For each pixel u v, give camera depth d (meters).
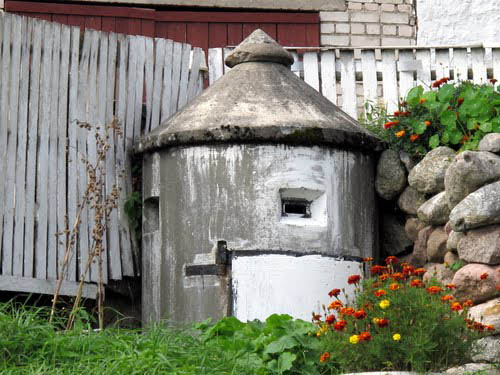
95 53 7.61
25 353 5.66
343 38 10.32
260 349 5.93
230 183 6.93
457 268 6.61
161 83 8.00
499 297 6.24
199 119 7.07
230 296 6.82
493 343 6.08
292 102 7.17
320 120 7.04
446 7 10.45
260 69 7.42
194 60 8.27
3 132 7.07
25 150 7.15
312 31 10.28
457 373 5.63
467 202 6.45
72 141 7.38
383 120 7.77
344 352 5.68
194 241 6.94
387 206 7.61
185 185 7.03
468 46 8.37
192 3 10.10
